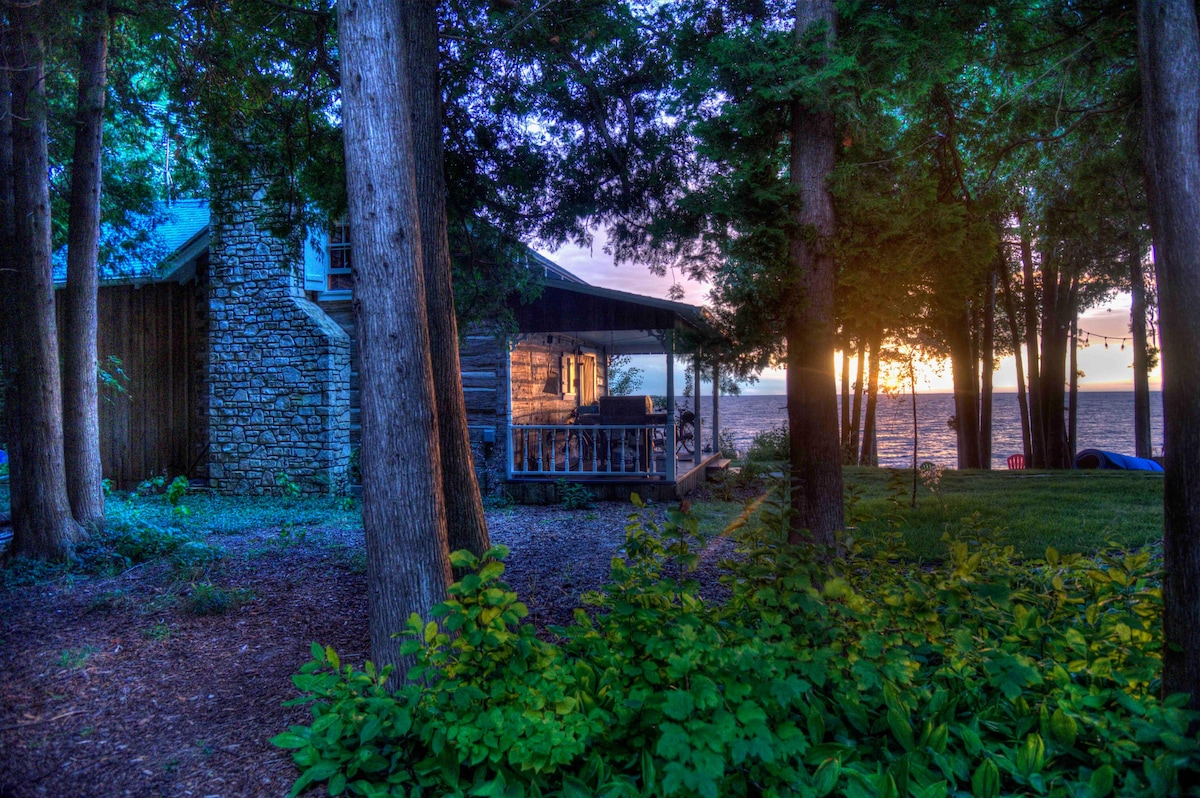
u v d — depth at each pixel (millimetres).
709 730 2602
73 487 8016
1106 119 7500
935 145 7070
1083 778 2801
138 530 8164
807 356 5508
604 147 8109
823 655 3104
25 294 7551
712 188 5945
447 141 8031
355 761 3119
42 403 7562
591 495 11711
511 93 7953
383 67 3994
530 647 3121
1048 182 9539
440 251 5242
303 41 8180
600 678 3480
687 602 3693
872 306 5602
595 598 3830
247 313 13430
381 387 3916
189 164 10609
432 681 3377
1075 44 7000
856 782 2779
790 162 5988
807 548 3867
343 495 13367
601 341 17969
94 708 4059
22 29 7203
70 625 5531
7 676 4523
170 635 5262
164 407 14430
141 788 3195
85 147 8188
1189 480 2961
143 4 7828
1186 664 2955
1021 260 19453
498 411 12414
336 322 14047
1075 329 20281
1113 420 119125
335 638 5160
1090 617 3682
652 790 2799
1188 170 2998
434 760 3072
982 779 2725
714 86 5922
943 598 3576
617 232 8555
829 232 5539
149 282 14086
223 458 13523
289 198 9234
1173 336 3020
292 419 13266
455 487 5129
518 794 2811
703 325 5930
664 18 7430
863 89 5617
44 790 3188
